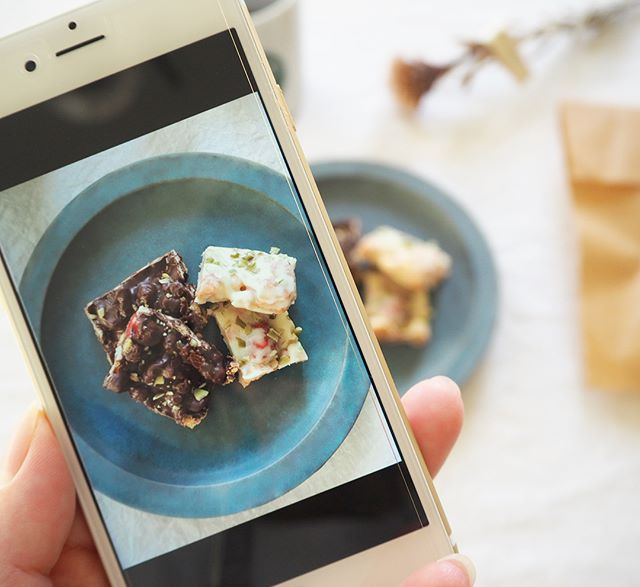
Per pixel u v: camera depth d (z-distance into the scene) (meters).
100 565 0.21
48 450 0.20
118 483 0.19
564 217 0.28
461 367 0.26
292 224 0.19
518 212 0.28
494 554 0.26
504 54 0.28
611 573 0.25
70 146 0.19
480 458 0.26
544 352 0.27
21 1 0.26
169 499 0.19
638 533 0.25
